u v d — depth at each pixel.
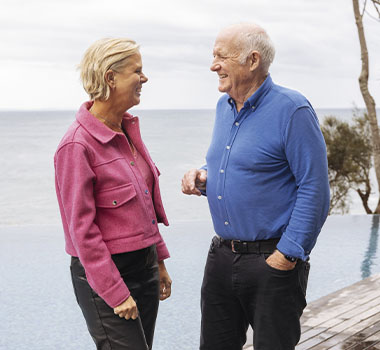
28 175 31.05
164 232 8.13
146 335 1.83
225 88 1.89
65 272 6.10
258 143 1.86
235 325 2.08
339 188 10.71
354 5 9.29
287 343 1.92
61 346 4.11
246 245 1.92
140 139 1.82
